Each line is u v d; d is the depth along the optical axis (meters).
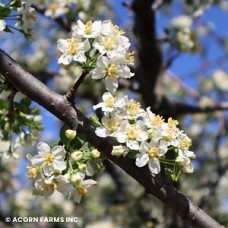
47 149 0.75
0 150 0.97
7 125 0.94
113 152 0.74
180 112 1.64
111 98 0.76
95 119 0.79
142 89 1.61
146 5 1.42
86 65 0.76
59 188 0.75
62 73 1.60
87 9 1.48
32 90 0.77
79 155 0.75
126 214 1.81
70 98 0.76
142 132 0.75
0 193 1.75
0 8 0.82
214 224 0.77
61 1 1.45
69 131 0.75
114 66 0.76
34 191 0.75
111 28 0.77
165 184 0.76
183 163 0.76
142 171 0.76
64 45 0.76
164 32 1.55
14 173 1.78
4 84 0.84
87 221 1.89
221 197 2.13
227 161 2.18
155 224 1.56
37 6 1.44
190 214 0.77
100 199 2.07
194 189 2.01
